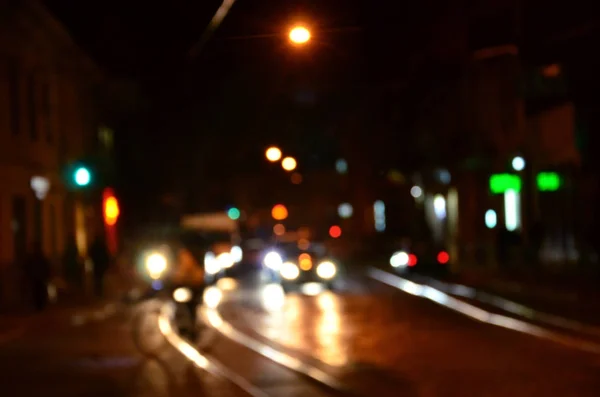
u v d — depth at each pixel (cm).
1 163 2894
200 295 1784
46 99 3466
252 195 5553
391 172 5109
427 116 4538
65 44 3575
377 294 2941
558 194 3731
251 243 4716
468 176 4256
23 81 3144
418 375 1313
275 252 3334
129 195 5047
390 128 4906
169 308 2512
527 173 3762
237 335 1856
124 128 5056
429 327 1966
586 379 1262
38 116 3328
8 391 1251
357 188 5934
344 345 1675
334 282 3222
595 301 2370
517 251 3625
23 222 3145
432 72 3972
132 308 2559
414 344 1678
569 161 3566
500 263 3562
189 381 1297
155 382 1295
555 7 3400
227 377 1325
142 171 5166
